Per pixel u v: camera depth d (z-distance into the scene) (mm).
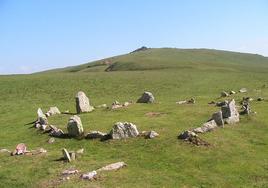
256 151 33219
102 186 26250
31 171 30359
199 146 33656
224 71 141500
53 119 49344
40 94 85750
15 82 101375
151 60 184750
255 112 45188
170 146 33906
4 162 33375
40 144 39031
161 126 40469
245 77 114188
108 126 42250
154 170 29391
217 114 39531
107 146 35562
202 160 31047
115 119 45531
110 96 83812
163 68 162250
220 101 55125
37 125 46250
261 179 27875
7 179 29219
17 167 31547
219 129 38312
